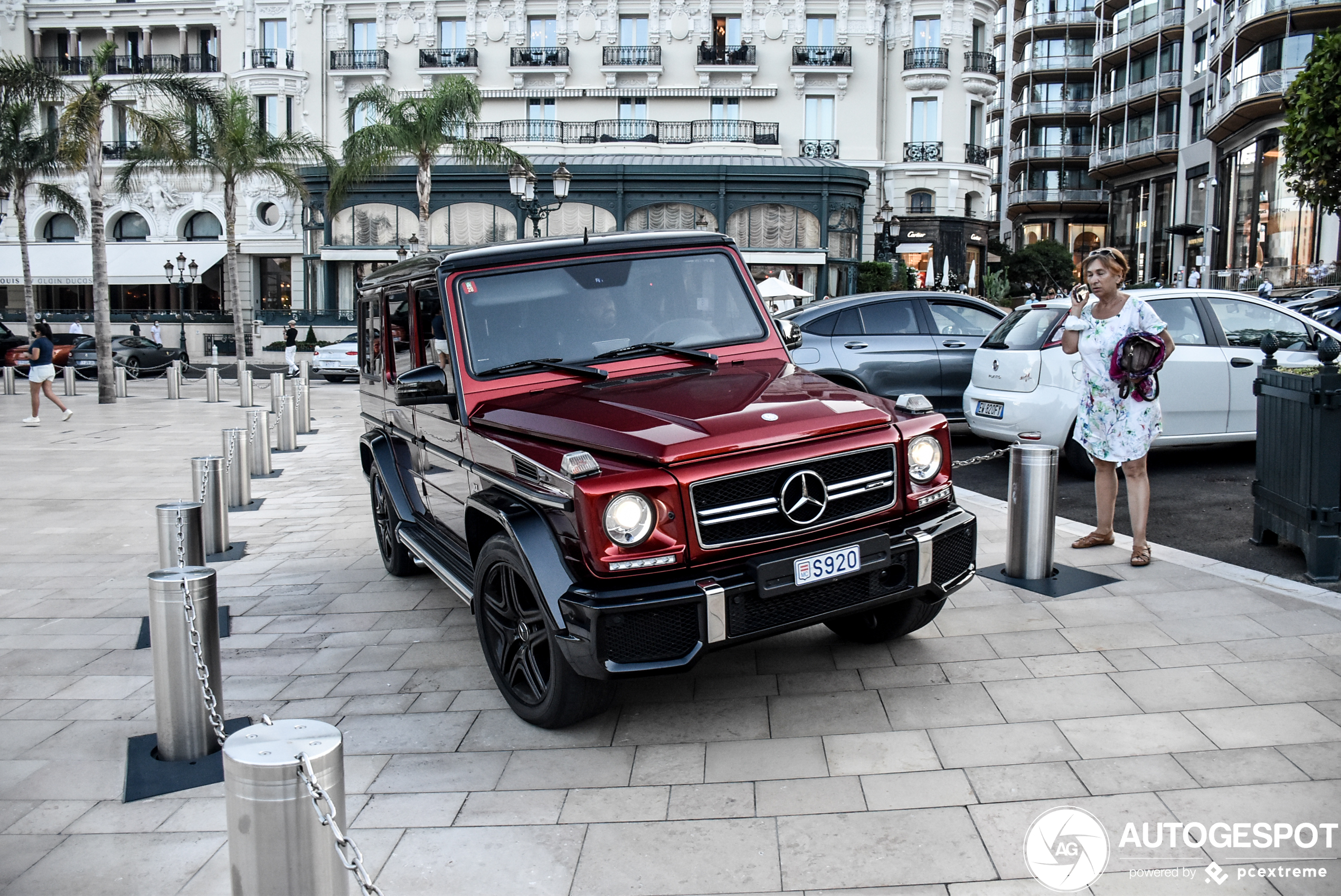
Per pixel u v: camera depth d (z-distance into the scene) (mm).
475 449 4199
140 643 5387
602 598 3340
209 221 43531
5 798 3588
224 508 7398
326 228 38000
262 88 41719
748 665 4445
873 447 3746
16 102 22484
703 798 3297
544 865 2943
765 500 3527
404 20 41875
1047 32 62156
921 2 40781
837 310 10141
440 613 5598
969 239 41719
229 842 2260
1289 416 5434
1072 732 3605
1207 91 42750
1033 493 5387
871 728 3746
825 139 41531
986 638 4602
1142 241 54062
